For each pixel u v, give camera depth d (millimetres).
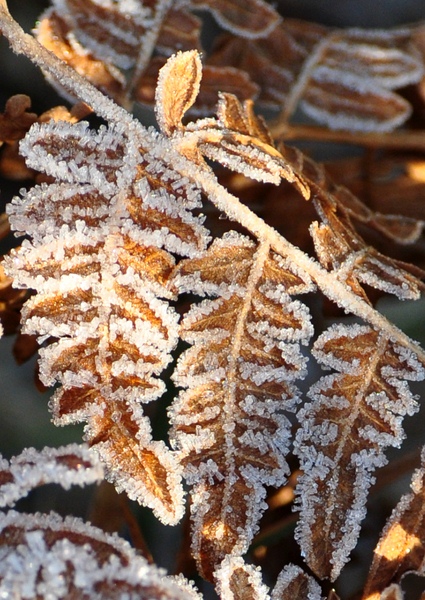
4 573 364
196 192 389
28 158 386
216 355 389
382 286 399
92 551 366
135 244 386
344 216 419
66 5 429
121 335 383
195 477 388
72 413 383
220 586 385
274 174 392
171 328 385
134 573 365
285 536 435
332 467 392
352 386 394
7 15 396
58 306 383
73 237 384
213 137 392
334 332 394
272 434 390
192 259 389
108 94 435
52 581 363
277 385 391
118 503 435
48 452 371
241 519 389
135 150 388
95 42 432
